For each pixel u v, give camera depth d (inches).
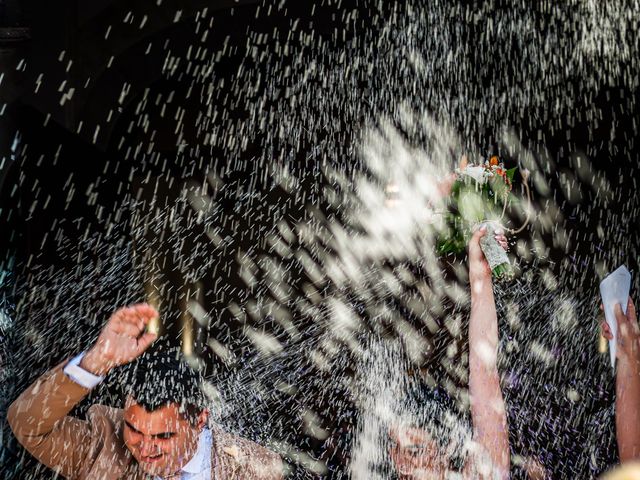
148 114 397.7
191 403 89.1
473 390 84.5
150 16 303.6
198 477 91.1
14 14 275.9
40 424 85.7
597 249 379.2
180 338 386.9
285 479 116.0
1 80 270.1
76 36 286.8
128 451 92.4
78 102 290.7
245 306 397.7
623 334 86.4
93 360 83.8
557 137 396.8
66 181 313.0
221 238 407.5
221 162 408.8
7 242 279.1
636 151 386.6
